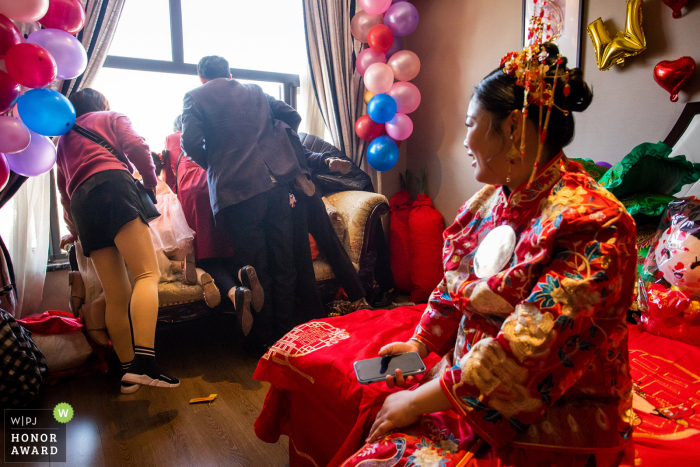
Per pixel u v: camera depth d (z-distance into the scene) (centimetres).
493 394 69
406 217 338
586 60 255
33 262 252
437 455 76
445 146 351
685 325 139
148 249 199
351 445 97
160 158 274
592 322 66
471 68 323
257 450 159
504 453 73
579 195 71
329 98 341
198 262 249
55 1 178
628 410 75
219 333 274
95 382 213
